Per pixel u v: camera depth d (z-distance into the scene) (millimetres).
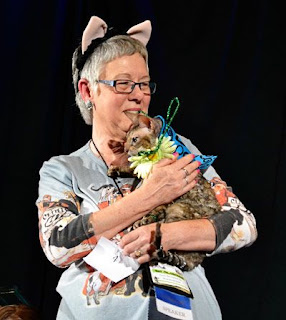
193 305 2615
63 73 4266
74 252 2604
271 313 3988
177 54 4254
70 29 4281
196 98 4227
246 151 4160
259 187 4129
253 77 4176
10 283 4203
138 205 2615
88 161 2912
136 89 2867
